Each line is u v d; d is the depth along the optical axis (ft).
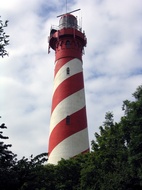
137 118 85.05
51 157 136.56
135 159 83.87
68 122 140.67
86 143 140.46
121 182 95.61
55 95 149.28
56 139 138.21
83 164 114.52
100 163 104.47
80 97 148.25
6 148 64.08
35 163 70.13
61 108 143.54
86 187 105.50
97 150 110.93
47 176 82.07
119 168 96.94
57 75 153.07
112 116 116.47
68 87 147.64
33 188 66.18
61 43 158.61
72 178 116.67
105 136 110.11
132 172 88.94
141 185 88.53
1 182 62.44
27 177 66.28
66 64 153.17
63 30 159.12
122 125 91.45
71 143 136.15
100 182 100.17
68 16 166.61
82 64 160.66
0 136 63.31
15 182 63.46
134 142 84.23
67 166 117.80
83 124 143.23
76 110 143.64
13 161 67.46
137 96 88.89
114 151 102.53
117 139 102.22
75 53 156.97
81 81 153.07
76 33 159.63
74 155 134.21
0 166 63.87
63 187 111.65
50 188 81.00
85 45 165.78
